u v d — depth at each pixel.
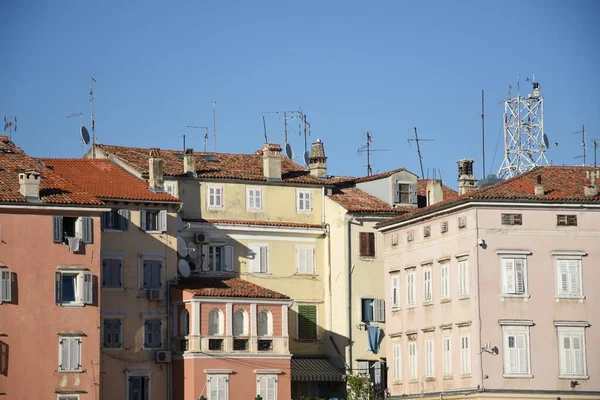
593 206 117.00
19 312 114.88
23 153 127.00
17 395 114.00
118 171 130.12
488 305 115.25
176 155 137.62
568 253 116.38
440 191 135.38
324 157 140.50
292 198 136.88
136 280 124.19
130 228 124.56
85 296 117.12
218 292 124.38
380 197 139.38
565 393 114.69
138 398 123.19
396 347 127.75
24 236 115.62
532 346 115.12
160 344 124.88
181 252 127.62
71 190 119.75
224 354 123.69
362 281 134.62
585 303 116.19
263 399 124.88
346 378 131.38
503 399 113.94
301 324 134.62
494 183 128.88
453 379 118.06
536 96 152.50
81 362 116.62
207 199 132.75
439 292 121.06
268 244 134.50
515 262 116.06
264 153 136.62
